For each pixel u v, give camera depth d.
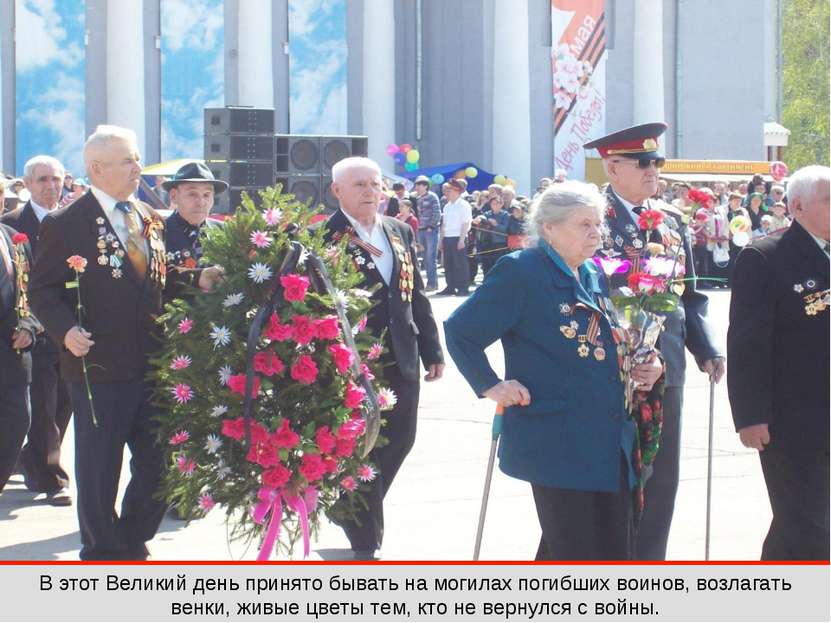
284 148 16.44
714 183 29.48
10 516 7.44
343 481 5.39
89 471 5.75
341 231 6.45
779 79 55.22
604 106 38.94
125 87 34.66
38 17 33.81
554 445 4.58
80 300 5.71
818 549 5.04
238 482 5.24
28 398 7.32
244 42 35.62
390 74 37.84
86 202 5.80
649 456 4.86
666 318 5.69
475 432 10.00
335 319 5.20
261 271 5.21
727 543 6.64
